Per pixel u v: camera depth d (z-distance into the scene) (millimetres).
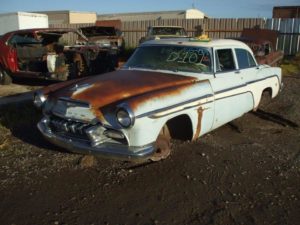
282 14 23906
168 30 16641
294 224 3738
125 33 24156
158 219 3754
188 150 5535
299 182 4645
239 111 6137
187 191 4332
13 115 6996
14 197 4121
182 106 4707
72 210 3881
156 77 5062
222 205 4051
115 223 3668
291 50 19234
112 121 4266
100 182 4496
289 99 9156
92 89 4617
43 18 25375
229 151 5582
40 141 5805
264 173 4863
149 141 4340
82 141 4461
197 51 5582
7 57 11086
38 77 10656
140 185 4441
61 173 4711
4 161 5039
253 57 6762
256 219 3807
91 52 10891
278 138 6312
